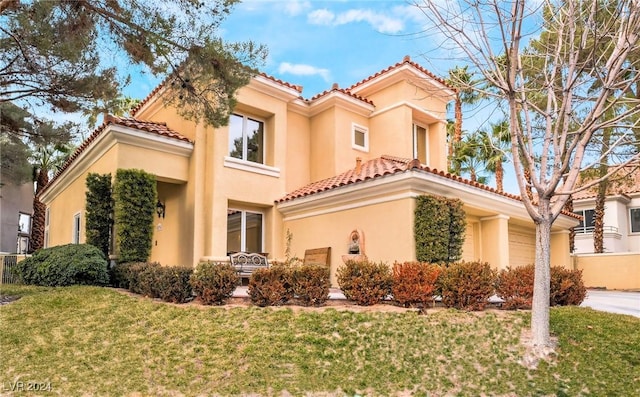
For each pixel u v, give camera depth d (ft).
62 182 61.52
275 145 55.16
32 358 23.73
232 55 35.19
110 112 43.29
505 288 34.04
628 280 70.64
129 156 46.16
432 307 32.89
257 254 49.42
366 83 63.10
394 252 42.57
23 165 74.43
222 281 31.99
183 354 24.35
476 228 54.85
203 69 34.91
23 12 31.71
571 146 25.80
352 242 46.26
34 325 27.66
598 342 27.71
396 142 59.57
